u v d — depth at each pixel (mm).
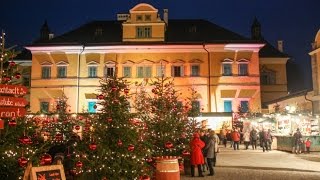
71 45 49281
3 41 10484
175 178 14586
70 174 14109
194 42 49250
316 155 28891
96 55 49625
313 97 37094
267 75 56688
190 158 18391
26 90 10266
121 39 52312
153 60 49344
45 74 49750
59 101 41594
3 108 9609
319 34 36625
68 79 49219
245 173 19078
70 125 19891
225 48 49312
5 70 10555
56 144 15352
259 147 37281
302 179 17141
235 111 48031
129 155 13422
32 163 10352
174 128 18781
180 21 55750
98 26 55000
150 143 15797
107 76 14766
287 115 35406
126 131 13609
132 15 50562
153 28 50312
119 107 13852
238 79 48938
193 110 22922
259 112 45312
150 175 14773
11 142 10422
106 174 13164
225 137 39000
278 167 21531
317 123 33969
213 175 18391
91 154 13414
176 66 49250
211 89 48844
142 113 18891
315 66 37125
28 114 11578
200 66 49156
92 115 14648
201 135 20766
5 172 10008
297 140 30281
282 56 56750
